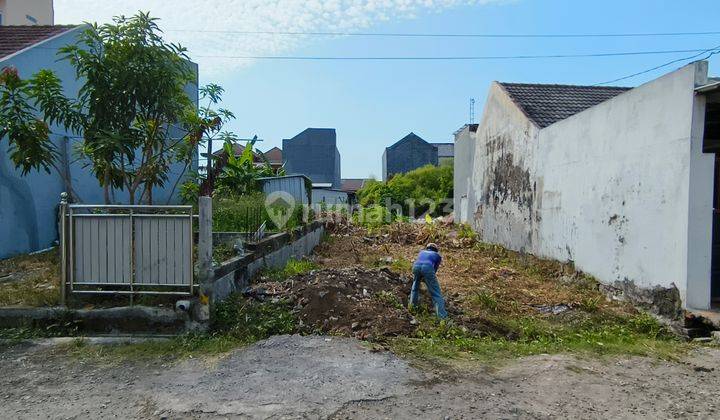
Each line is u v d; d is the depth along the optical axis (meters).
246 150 16.59
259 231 9.43
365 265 11.41
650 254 6.89
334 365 4.77
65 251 5.65
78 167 11.12
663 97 6.61
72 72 10.92
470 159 19.19
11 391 4.16
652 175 6.86
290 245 10.95
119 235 5.63
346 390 4.21
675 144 6.37
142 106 6.49
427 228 18.81
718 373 4.87
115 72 6.18
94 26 6.27
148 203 7.43
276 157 50.62
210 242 5.62
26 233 9.71
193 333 5.46
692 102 6.07
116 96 6.23
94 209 5.69
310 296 6.54
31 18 18.03
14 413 3.77
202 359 4.91
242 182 14.87
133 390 4.18
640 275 7.12
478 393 4.24
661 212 6.65
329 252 14.02
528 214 11.81
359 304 6.52
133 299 5.70
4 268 7.99
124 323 5.54
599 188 8.31
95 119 6.33
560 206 9.86
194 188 9.59
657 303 6.71
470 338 5.73
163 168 7.39
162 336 5.46
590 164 8.62
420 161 57.62
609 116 8.00
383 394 4.14
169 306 5.59
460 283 9.11
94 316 5.50
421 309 6.88
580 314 6.83
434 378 4.54
